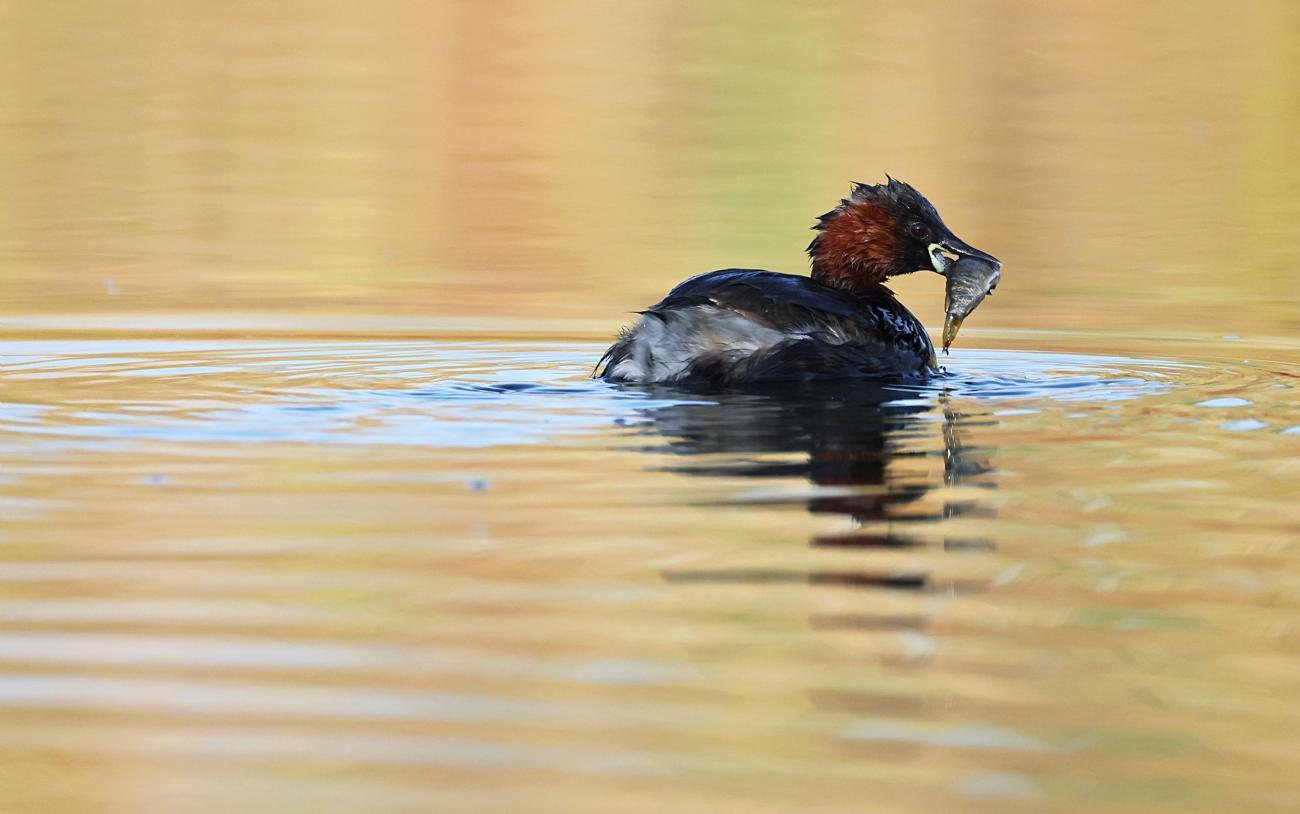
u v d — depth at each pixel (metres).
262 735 10.12
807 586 13.14
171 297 35.34
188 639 11.77
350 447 18.27
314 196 50.59
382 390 22.45
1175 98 65.44
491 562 13.70
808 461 17.64
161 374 24.30
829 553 14.04
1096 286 37.81
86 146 57.50
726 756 9.89
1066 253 42.38
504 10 84.19
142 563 13.64
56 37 77.31
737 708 10.61
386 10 84.31
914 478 16.94
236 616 12.28
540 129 62.28
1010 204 48.84
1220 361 27.16
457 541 14.33
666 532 14.66
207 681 10.98
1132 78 69.31
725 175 54.09
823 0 86.50
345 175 54.16
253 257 41.56
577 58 75.19
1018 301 35.94
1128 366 26.34
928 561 13.92
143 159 55.66
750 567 13.62
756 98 67.06
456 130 62.03
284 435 18.94
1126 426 20.02
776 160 56.38
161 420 19.84
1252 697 10.94
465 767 9.70
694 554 13.96
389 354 27.47
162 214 47.44
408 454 17.89
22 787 9.45
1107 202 49.22
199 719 10.34
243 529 14.70
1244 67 70.62
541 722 10.37
